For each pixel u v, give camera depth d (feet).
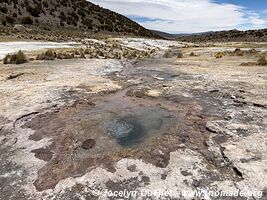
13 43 96.02
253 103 34.42
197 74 53.78
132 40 166.81
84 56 76.28
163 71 57.93
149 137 26.03
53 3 226.99
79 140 25.53
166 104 35.27
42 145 24.67
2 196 18.39
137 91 40.88
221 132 26.48
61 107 33.37
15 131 27.20
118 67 62.13
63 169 21.16
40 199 17.98
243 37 306.35
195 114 31.60
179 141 25.09
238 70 56.95
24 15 188.96
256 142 24.11
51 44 103.35
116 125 28.73
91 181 19.54
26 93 37.93
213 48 127.95
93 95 38.58
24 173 20.76
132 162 21.72
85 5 260.62
